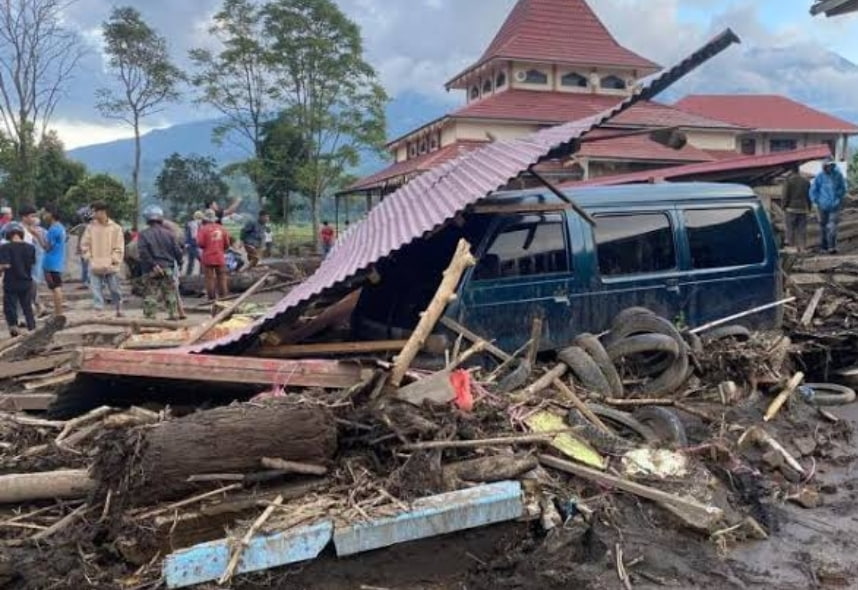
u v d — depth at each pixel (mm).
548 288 6355
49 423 5449
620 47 39281
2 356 8242
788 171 16922
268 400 4605
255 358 5688
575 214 6551
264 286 16078
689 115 35250
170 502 4172
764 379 6723
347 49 38625
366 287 6969
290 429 4344
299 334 6719
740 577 4336
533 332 6082
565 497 4645
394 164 43656
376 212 8555
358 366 5547
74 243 25812
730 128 35094
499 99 36281
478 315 6098
